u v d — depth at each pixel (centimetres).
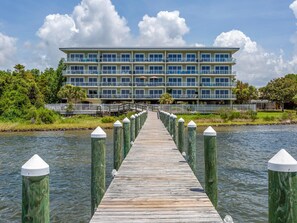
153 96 6600
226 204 1063
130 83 6569
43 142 2789
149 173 820
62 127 3953
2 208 1041
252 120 4916
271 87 8088
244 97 8088
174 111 5741
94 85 6538
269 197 283
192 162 888
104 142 621
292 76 10062
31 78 7344
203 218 499
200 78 6631
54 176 1462
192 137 893
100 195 610
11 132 3719
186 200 592
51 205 1061
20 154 2141
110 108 5184
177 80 6650
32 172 289
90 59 6575
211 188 618
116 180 749
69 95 5797
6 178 1438
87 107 5312
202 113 5725
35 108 4700
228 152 2195
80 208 1036
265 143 2677
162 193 639
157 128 2098
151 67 6662
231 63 6556
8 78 5450
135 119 1630
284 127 4294
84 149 2355
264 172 1534
